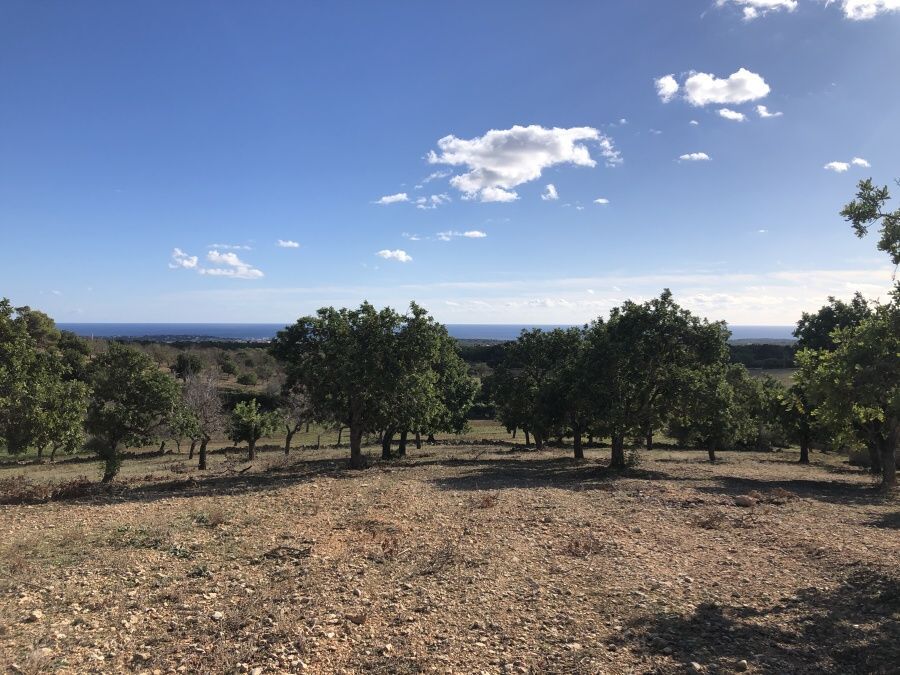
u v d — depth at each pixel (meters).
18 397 18.09
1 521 13.95
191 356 74.69
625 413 24.92
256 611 7.52
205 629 6.95
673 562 10.24
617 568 9.77
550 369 36.62
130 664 6.04
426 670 5.90
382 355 25.44
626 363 24.77
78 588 8.51
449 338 38.91
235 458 38.16
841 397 13.23
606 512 15.17
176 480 22.55
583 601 8.07
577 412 32.09
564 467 27.81
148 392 23.50
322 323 25.91
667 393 24.50
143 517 14.36
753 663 6.11
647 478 23.16
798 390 30.22
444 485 20.50
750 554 10.84
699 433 35.62
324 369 24.86
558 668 5.97
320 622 7.14
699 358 25.30
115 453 23.72
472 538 11.83
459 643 6.59
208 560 10.15
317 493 18.30
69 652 6.31
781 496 18.06
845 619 7.38
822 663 6.11
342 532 12.43
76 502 17.27
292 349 26.22
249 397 59.38
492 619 7.35
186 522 13.45
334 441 54.31
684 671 5.90
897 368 10.62
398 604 7.85
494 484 20.95
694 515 14.84
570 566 9.87
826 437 32.59
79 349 65.31
